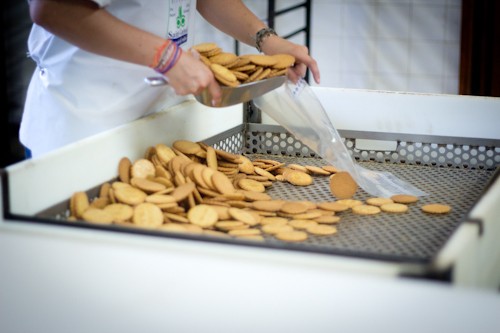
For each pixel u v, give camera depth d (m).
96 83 1.71
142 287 0.96
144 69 1.69
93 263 0.97
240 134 2.09
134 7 1.65
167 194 1.45
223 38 4.32
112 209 1.33
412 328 0.89
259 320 0.92
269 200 1.53
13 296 1.03
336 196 1.60
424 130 1.98
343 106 2.02
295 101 1.78
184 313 0.95
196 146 1.73
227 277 0.92
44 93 1.76
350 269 0.89
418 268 0.87
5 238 1.02
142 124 1.61
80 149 1.37
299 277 0.90
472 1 3.94
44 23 1.41
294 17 4.34
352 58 4.35
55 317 1.02
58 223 1.07
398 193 1.65
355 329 0.90
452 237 0.97
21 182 1.17
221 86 1.46
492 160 1.94
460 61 4.14
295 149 2.07
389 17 4.25
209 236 1.00
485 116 1.93
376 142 2.02
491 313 0.86
